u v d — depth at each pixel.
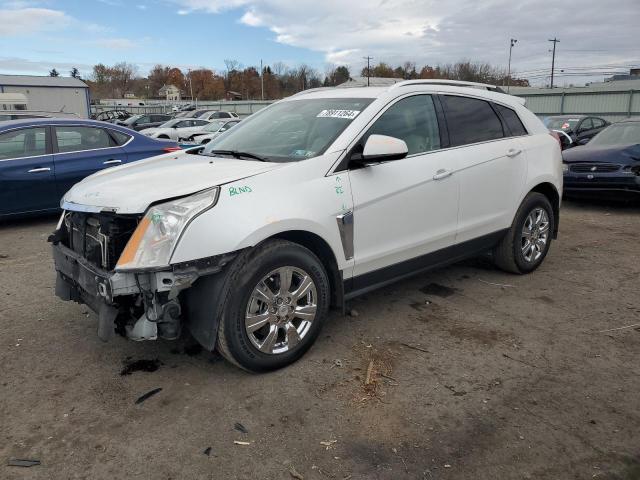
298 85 99.69
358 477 2.48
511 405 3.04
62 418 2.93
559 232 7.28
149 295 2.98
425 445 2.70
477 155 4.55
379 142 3.53
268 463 2.58
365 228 3.72
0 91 42.28
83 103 46.44
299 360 3.55
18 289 4.95
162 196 3.02
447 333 3.99
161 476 2.50
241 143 4.18
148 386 3.26
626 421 2.89
